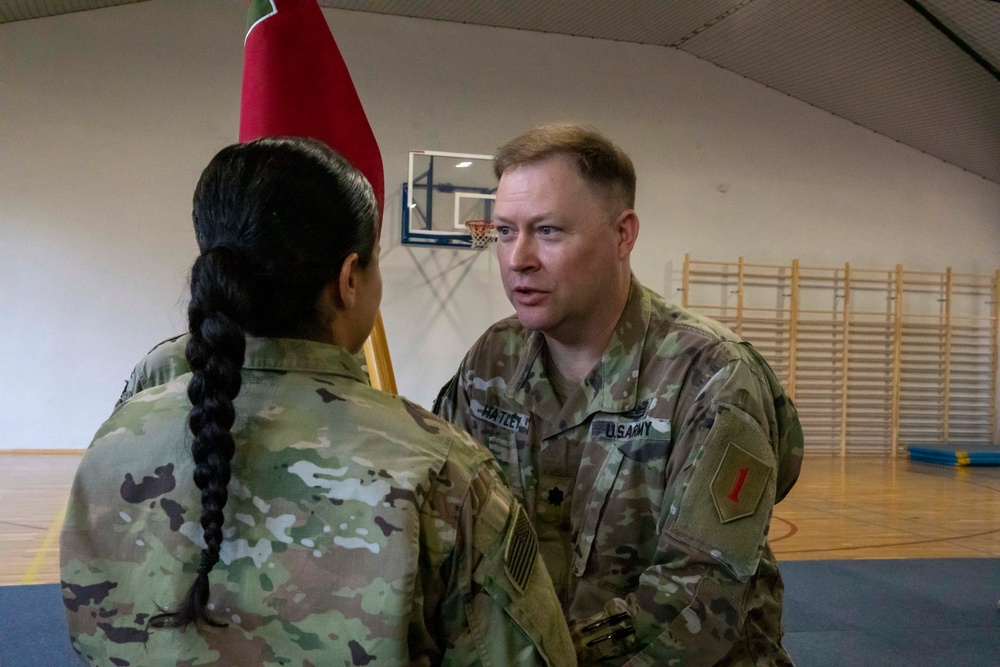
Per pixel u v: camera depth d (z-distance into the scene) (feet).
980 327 29.43
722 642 2.70
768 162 27.50
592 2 23.41
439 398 3.87
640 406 3.19
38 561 11.85
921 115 26.09
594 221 3.04
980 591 11.67
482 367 3.65
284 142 2.10
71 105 22.15
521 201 3.02
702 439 2.88
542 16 24.40
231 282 1.93
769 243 27.53
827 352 27.96
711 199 27.04
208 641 1.92
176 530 1.96
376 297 2.34
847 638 9.63
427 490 1.96
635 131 26.43
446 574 1.99
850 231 28.19
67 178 22.11
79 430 22.16
